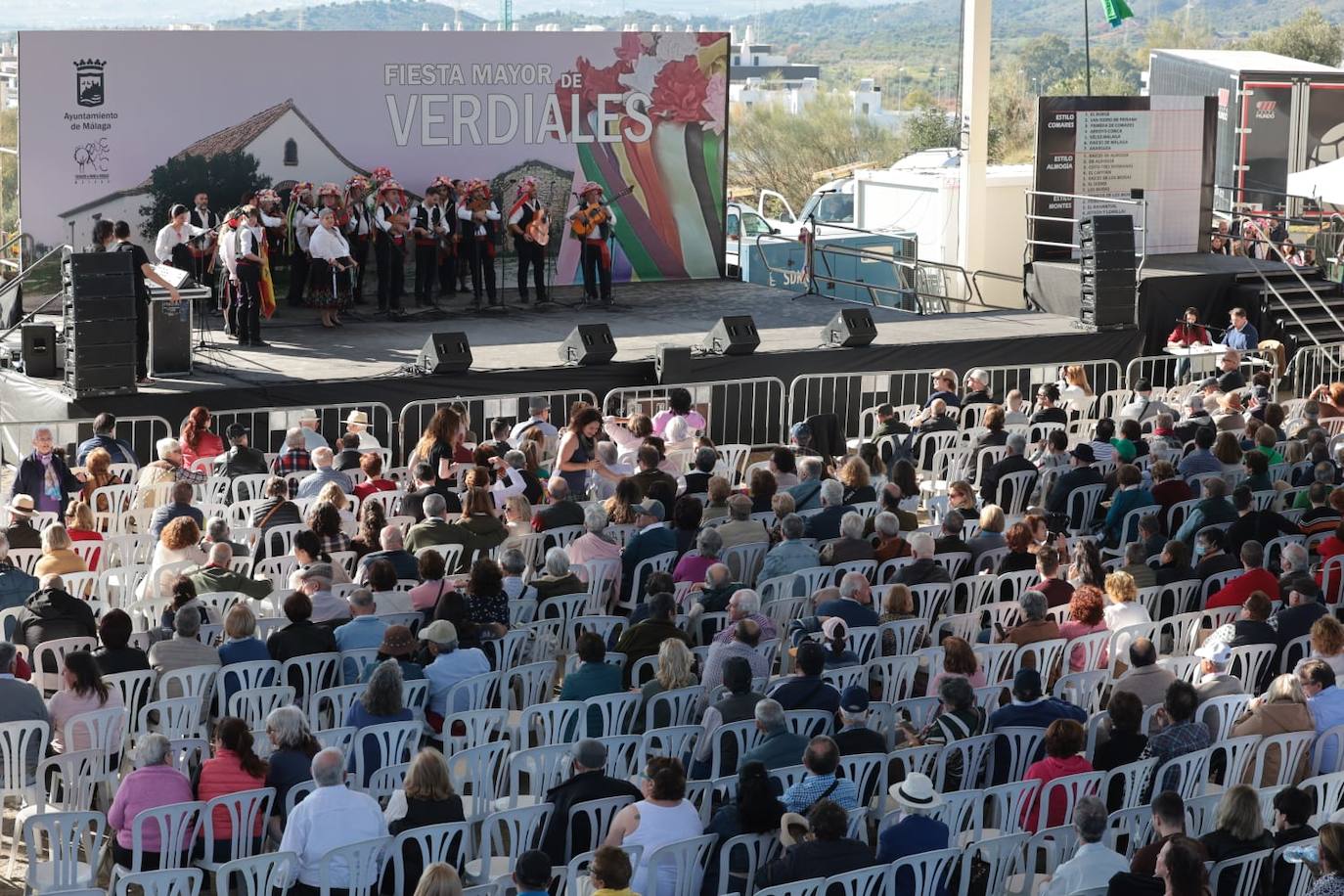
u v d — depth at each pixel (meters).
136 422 15.83
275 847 7.25
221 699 8.31
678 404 15.38
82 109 20.34
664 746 7.97
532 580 10.48
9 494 15.59
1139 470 12.46
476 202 21.61
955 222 28.83
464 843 6.78
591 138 24.06
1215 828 6.85
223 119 21.20
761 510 12.22
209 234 20.09
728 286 24.70
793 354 18.64
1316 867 6.45
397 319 20.95
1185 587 10.58
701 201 25.22
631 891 5.76
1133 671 8.52
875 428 15.84
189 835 7.04
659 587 9.63
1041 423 15.64
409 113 22.53
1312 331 22.52
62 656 8.78
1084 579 10.36
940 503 13.71
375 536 10.98
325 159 22.06
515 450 13.29
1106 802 7.68
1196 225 24.94
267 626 9.34
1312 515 11.84
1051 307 23.38
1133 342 21.23
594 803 6.90
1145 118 24.25
